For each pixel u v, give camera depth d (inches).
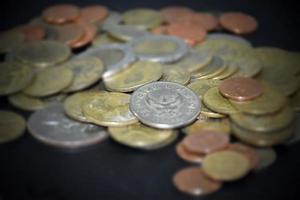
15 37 11.1
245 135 8.7
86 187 8.4
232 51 10.4
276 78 9.8
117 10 12.3
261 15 12.0
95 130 9.0
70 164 8.7
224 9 12.2
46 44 10.8
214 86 9.5
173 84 9.5
